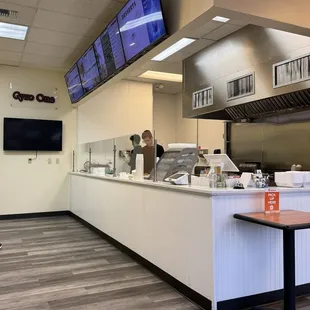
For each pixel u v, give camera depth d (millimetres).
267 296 2773
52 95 7125
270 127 5352
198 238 2723
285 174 3115
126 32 3803
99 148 5996
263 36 4328
